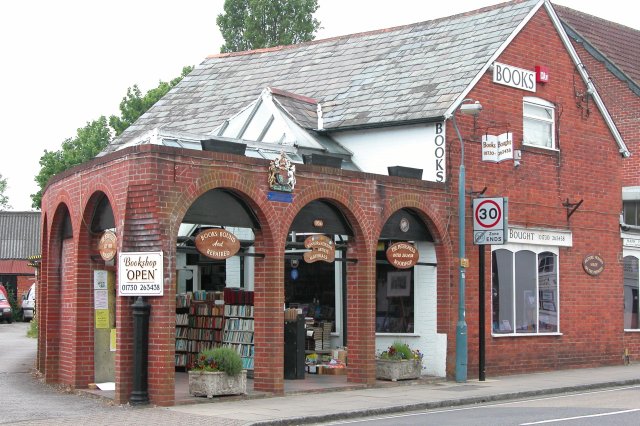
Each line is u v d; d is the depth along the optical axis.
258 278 17.25
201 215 16.45
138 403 15.40
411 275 21.09
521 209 22.48
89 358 17.66
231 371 16.36
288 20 52.25
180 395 16.50
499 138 21.02
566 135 24.03
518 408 15.98
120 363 15.66
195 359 20.59
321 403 16.14
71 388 17.72
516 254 22.56
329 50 26.70
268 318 17.11
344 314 22.02
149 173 15.31
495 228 20.08
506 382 20.14
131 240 15.69
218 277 24.14
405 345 19.89
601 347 24.72
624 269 26.12
